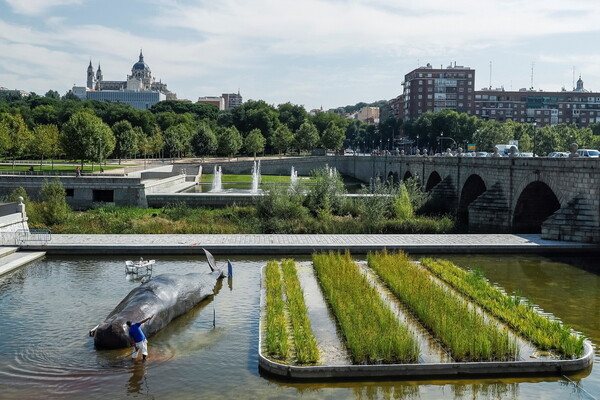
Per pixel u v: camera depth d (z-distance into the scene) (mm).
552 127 151250
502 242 48094
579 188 47531
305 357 22734
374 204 62938
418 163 96000
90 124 99062
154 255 44688
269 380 22141
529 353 23688
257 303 32094
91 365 23406
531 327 25734
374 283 35281
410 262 39938
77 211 71500
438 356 23391
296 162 146250
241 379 22219
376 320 26453
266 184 66188
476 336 23672
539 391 21234
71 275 38188
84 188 73688
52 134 109188
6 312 29938
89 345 25484
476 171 67688
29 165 111000
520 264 42531
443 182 77062
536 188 55656
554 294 34156
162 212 66750
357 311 27375
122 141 133625
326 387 21562
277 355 23484
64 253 44781
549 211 57188
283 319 26703
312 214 64562
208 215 62031
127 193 73500
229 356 24469
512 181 57719
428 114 184000
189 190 98812
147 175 99188
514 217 57188
